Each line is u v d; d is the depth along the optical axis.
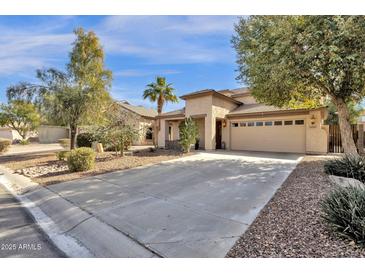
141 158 12.88
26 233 4.10
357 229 2.98
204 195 5.80
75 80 15.92
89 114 15.13
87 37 16.97
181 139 15.29
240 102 19.81
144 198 5.69
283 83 8.47
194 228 3.88
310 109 13.82
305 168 8.78
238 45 10.99
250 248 3.13
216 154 14.29
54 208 5.32
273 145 15.91
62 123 15.07
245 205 4.91
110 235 3.83
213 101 16.67
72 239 3.89
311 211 4.16
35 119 30.45
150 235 3.71
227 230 3.73
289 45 7.50
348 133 9.53
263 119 16.33
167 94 25.72
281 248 3.06
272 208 4.58
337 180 6.23
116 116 14.53
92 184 7.26
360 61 6.73
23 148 23.84
